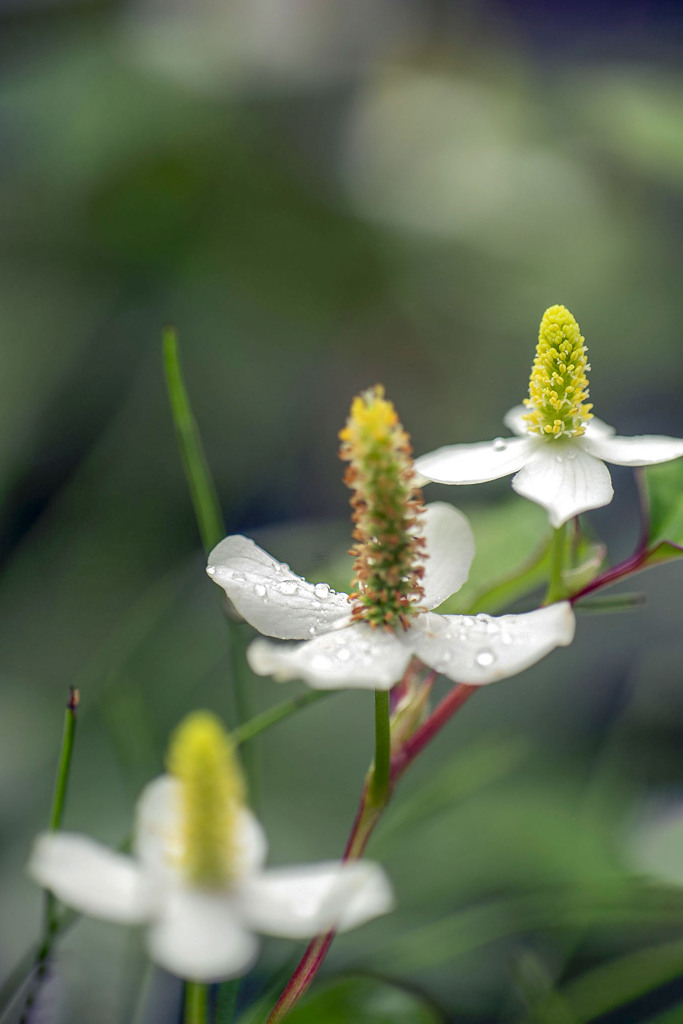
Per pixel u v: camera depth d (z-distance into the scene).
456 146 0.68
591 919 0.35
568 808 0.42
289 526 0.54
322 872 0.30
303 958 0.31
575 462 0.32
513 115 0.70
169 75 0.67
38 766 0.46
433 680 0.32
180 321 0.63
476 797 0.42
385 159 0.69
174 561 0.58
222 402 0.61
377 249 0.65
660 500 0.33
